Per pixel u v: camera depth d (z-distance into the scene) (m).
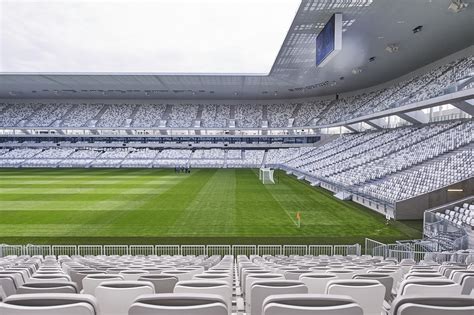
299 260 10.12
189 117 65.56
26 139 65.31
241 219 20.02
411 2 23.03
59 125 63.12
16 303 2.47
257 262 9.07
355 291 3.36
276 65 41.06
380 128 47.06
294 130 63.81
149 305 2.27
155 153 63.09
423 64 39.84
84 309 2.30
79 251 14.57
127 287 3.63
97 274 5.38
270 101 68.19
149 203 24.53
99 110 67.06
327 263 8.62
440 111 35.88
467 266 7.07
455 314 2.22
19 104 68.00
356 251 13.88
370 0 22.86
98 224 18.73
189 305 2.46
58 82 52.25
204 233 17.17
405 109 32.69
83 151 63.38
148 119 64.94
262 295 3.44
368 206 24.14
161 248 14.77
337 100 61.31
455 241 13.30
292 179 41.12
